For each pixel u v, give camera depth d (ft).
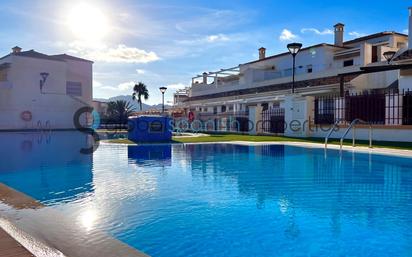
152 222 17.75
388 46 103.19
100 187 26.08
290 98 78.84
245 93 140.97
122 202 21.67
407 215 18.94
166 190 25.07
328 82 100.37
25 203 20.43
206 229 16.65
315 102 74.33
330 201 22.03
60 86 130.62
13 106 120.37
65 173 32.35
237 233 16.15
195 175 31.27
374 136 62.08
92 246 13.43
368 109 63.93
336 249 14.17
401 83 69.92
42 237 14.21
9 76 121.08
